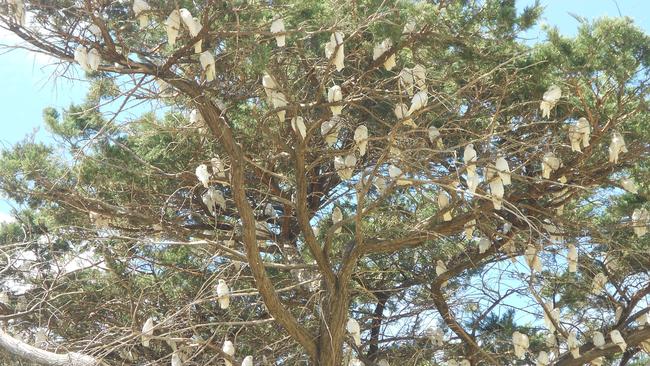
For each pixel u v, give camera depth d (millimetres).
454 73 9500
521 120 9828
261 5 8172
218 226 10883
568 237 9891
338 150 8680
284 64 9656
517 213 8750
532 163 9828
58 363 7605
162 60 8641
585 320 11219
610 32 9164
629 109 9531
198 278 11039
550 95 8453
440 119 9703
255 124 10266
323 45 9359
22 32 7574
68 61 7625
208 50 7746
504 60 9539
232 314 10039
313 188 11133
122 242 10883
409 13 8844
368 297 11445
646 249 10367
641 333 9719
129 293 9922
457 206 8961
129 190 10664
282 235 10961
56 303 10977
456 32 9312
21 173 10211
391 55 8867
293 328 8594
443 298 10195
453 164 10023
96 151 10820
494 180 8023
